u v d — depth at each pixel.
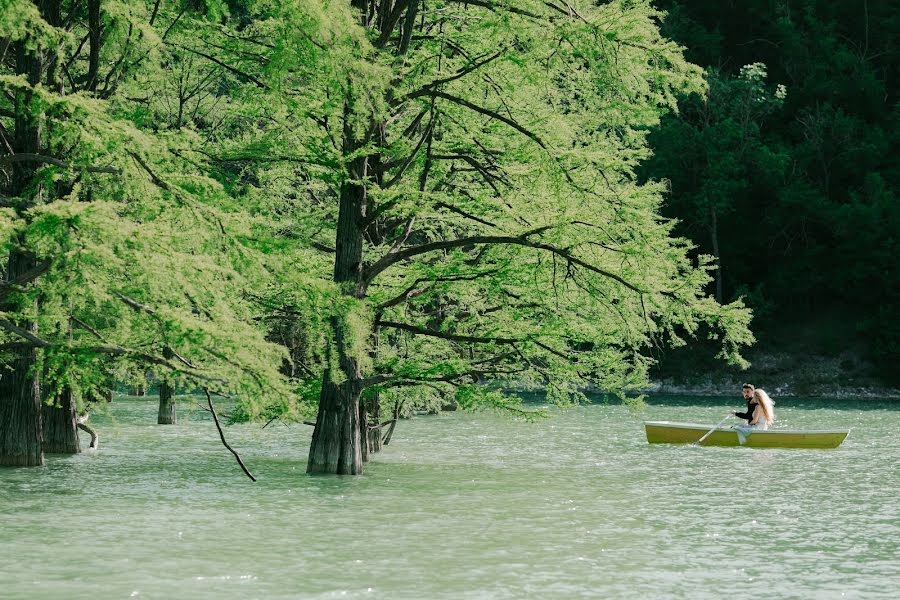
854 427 40.28
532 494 20.41
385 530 16.28
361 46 17.03
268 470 23.58
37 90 13.80
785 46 78.69
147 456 26.47
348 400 22.70
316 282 16.89
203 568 13.41
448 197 21.66
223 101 32.94
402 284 22.73
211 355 15.45
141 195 15.13
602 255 20.23
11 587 12.29
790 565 14.16
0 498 18.94
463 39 23.47
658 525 17.11
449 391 23.09
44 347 15.64
